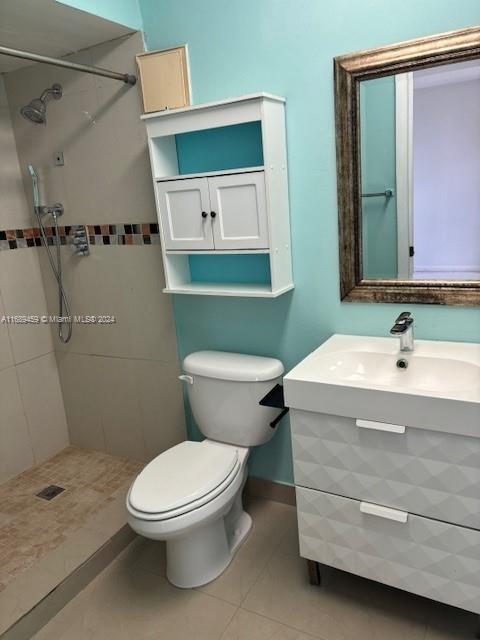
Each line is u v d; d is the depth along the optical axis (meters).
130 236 2.18
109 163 2.13
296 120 1.70
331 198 1.72
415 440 1.33
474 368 1.46
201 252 1.82
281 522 2.07
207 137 1.88
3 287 2.37
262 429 1.89
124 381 2.45
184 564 1.76
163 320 2.23
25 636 1.60
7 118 2.31
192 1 1.78
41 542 1.96
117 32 1.89
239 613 1.65
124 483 2.37
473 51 1.39
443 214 1.56
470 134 1.47
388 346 1.66
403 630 1.54
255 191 1.65
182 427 2.35
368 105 1.58
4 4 1.60
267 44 1.69
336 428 1.45
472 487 1.29
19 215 2.40
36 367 2.56
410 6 1.44
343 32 1.56
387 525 1.46
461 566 1.37
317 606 1.65
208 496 1.62
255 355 2.02
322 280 1.82
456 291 1.58
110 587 1.81
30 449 2.56
